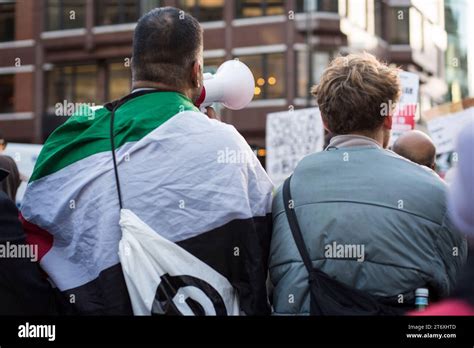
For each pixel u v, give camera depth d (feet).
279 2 101.30
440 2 122.62
